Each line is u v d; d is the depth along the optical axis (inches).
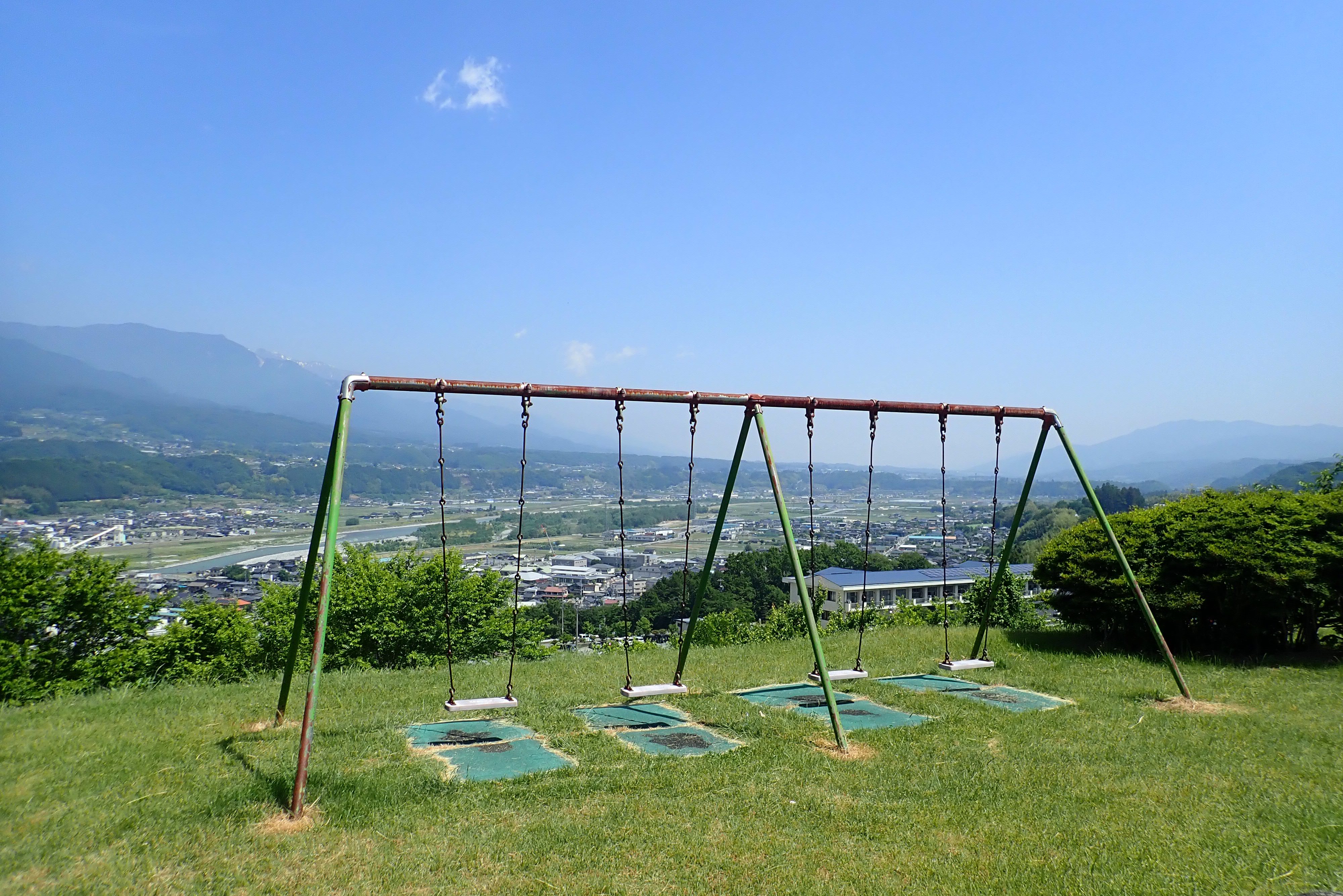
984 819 186.2
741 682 349.7
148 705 286.2
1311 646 403.5
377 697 310.5
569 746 237.9
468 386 236.8
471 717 277.1
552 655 498.9
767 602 793.6
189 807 182.7
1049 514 1593.3
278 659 425.7
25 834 165.5
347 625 451.2
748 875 156.8
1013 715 281.6
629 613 682.2
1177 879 155.7
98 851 159.3
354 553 517.3
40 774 204.4
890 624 594.9
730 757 227.5
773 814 186.9
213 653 392.8
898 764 225.0
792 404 283.7
